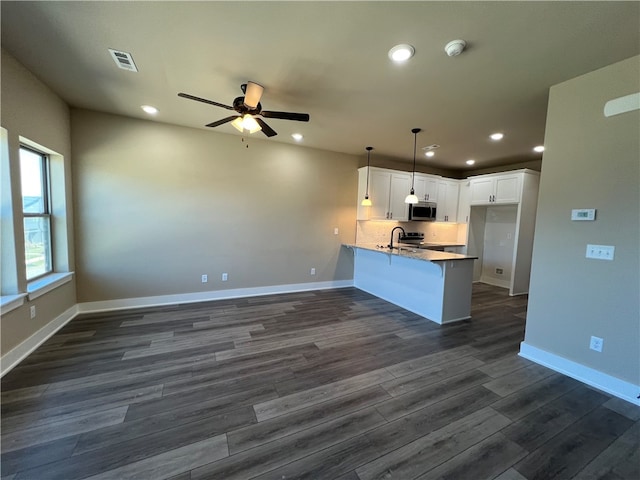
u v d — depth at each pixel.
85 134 3.49
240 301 4.38
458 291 3.80
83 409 1.89
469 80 2.47
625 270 2.13
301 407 1.98
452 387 2.26
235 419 1.84
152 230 3.96
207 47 2.11
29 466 1.46
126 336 3.03
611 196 2.18
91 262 3.66
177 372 2.38
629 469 1.53
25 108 2.50
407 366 2.58
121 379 2.25
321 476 1.45
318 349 2.88
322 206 5.20
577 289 2.40
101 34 1.99
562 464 1.55
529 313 2.76
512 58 2.13
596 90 2.25
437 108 3.07
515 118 3.30
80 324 3.29
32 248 2.94
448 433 1.76
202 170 4.19
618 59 2.10
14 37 2.03
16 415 1.82
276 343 2.98
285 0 1.62
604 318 2.24
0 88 2.19
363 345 2.99
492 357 2.79
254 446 1.63
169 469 1.46
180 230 4.12
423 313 3.97
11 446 1.58
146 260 3.96
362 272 5.39
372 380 2.34
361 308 4.25
